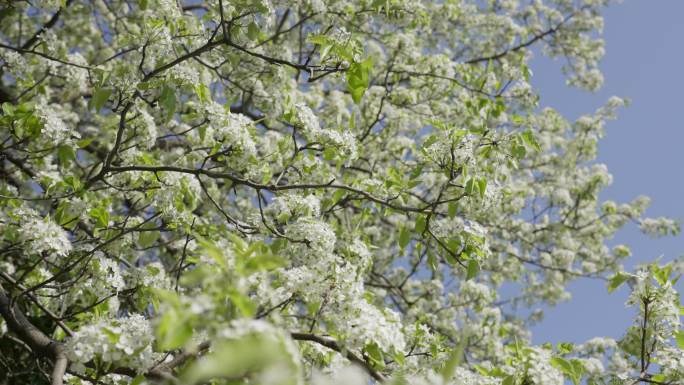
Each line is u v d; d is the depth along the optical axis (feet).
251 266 9.01
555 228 42.78
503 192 19.95
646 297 15.37
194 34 20.68
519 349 13.99
